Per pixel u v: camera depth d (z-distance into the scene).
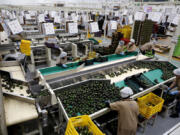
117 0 9.33
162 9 7.69
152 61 5.83
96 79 3.96
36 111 2.46
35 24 10.66
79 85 3.75
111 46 7.00
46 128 3.52
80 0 9.91
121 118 2.82
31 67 6.27
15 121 2.20
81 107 3.02
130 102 2.93
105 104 3.01
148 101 3.97
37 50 6.77
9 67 4.18
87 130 2.56
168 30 11.40
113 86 3.80
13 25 3.65
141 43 8.54
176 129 1.13
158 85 4.03
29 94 3.03
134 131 2.88
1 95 1.94
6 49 4.97
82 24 10.43
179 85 4.15
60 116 3.21
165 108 4.70
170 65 5.55
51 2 7.82
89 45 7.73
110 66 5.04
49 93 3.10
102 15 11.87
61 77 4.10
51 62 6.75
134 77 4.18
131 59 5.73
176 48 5.80
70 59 5.96
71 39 7.49
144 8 7.52
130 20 7.02
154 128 3.98
